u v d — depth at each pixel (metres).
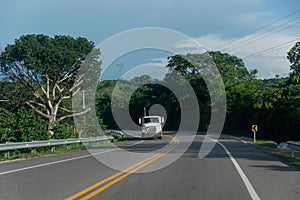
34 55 43.38
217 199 9.42
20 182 12.20
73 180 12.51
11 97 46.16
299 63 56.91
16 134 26.59
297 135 45.53
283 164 17.42
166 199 9.40
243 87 66.25
